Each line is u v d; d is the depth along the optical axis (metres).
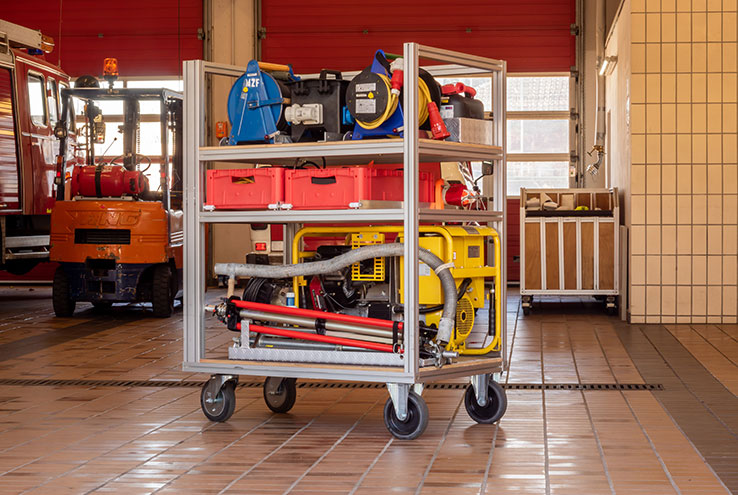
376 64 4.46
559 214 10.13
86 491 3.48
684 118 9.18
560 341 7.98
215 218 4.75
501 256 4.85
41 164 11.09
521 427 4.58
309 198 4.55
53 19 15.77
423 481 3.60
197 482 3.60
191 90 4.80
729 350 7.38
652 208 9.21
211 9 15.50
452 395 5.46
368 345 4.48
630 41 9.27
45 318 10.08
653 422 4.69
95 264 10.11
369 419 4.80
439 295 4.71
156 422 4.75
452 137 4.66
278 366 4.59
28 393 5.61
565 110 15.34
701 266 9.19
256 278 4.97
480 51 15.24
